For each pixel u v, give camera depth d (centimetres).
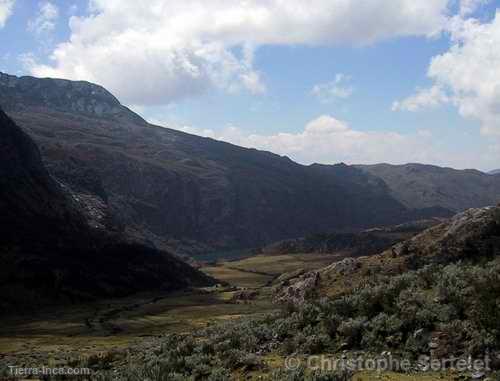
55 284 14188
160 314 11438
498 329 1667
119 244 18525
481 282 1936
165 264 18762
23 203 16912
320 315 2222
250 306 11444
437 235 8294
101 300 14475
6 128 18850
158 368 1878
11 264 14012
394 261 8175
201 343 2350
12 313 11950
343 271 8950
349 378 1566
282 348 2056
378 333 1905
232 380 1709
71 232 17562
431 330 1828
